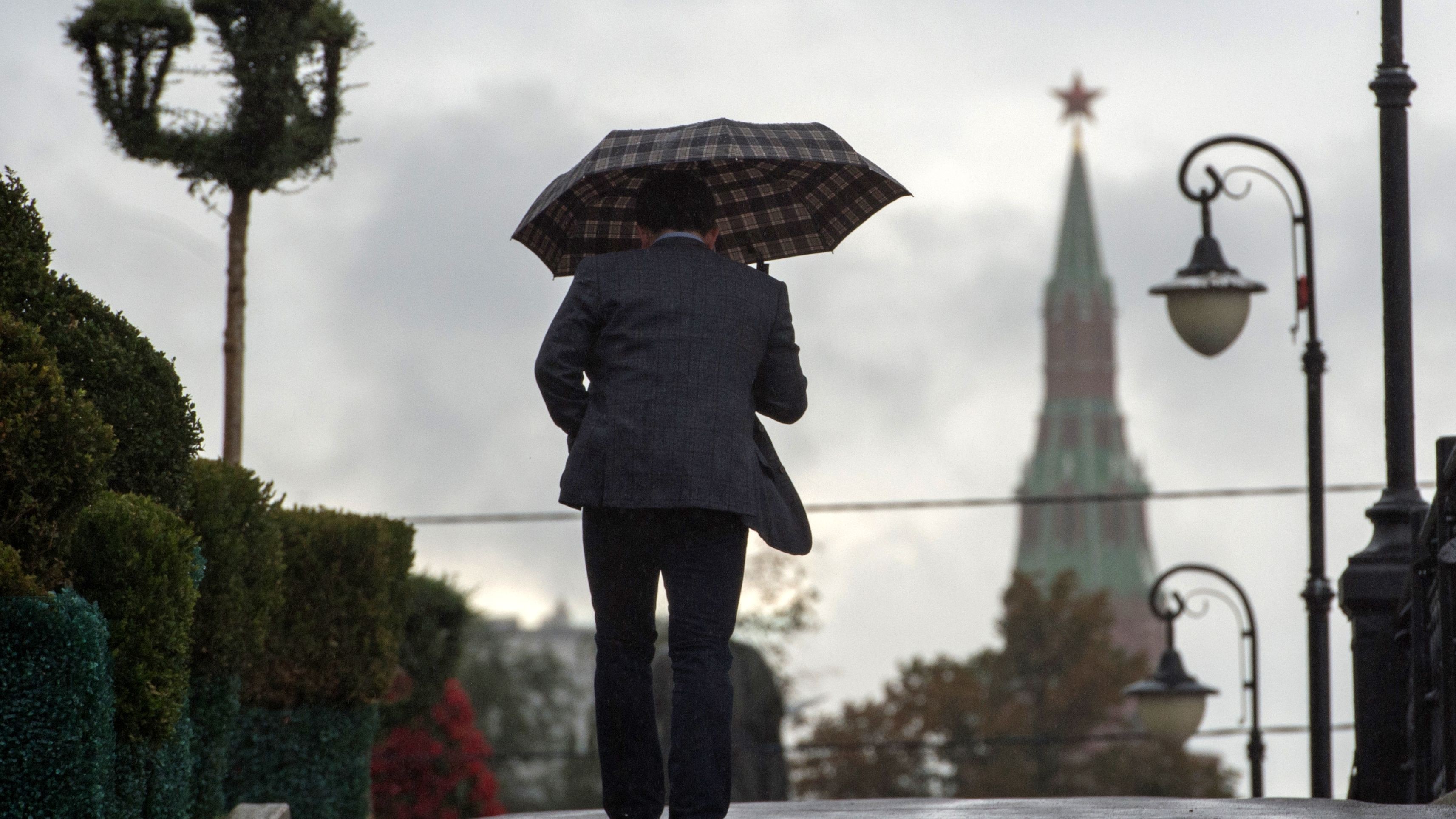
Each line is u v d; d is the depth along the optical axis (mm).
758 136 9102
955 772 101875
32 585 8328
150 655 9547
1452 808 10242
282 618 15164
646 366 8328
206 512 11758
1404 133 15273
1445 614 11773
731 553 8461
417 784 30031
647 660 8984
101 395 10758
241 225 18875
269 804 13383
